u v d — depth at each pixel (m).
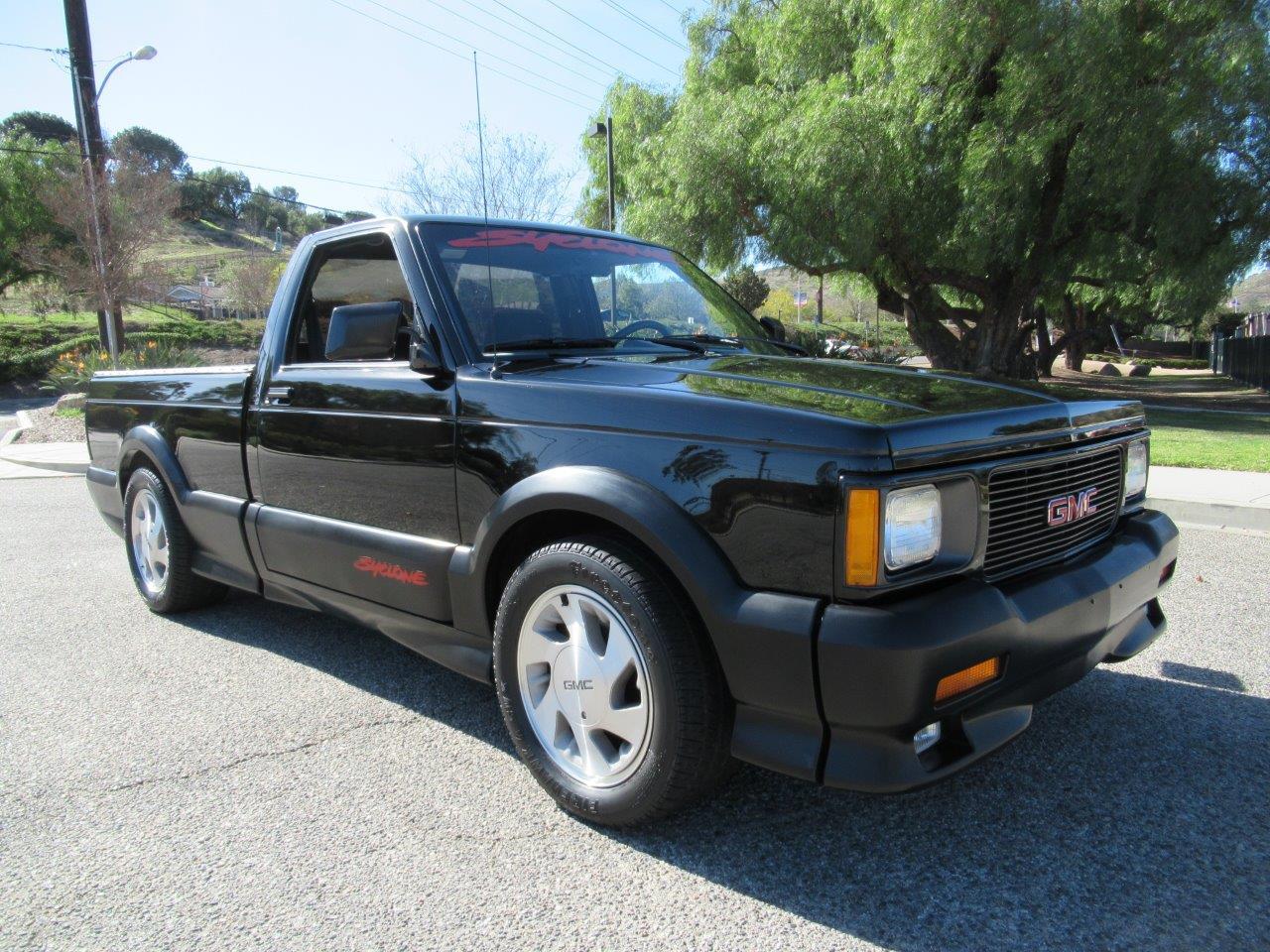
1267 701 3.41
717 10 22.86
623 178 25.62
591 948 2.04
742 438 2.21
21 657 4.07
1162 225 17.50
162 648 4.19
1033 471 2.44
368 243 3.37
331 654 4.09
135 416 4.58
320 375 3.39
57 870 2.38
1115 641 2.76
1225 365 38.41
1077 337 31.88
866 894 2.23
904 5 16.50
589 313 3.46
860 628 1.99
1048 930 2.08
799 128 17.80
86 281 20.14
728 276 22.48
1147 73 16.38
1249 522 6.76
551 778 2.61
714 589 2.19
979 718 2.24
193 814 2.66
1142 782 2.79
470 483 2.79
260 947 2.06
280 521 3.55
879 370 2.93
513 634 2.66
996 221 16.88
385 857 2.43
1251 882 2.27
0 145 38.91
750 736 2.21
